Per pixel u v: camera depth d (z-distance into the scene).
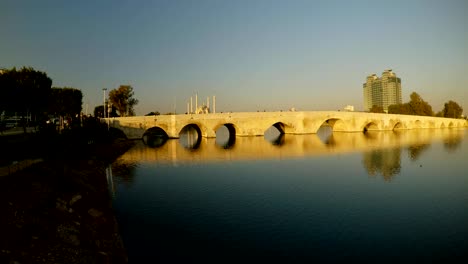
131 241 22.98
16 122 77.81
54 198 24.34
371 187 37.06
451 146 71.00
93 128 62.88
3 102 50.41
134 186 38.53
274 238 23.25
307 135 101.12
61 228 19.95
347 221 26.39
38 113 67.25
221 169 48.69
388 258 20.30
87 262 17.55
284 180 40.94
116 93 106.56
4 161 31.25
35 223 18.97
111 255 19.77
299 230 24.58
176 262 19.95
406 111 140.62
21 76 57.53
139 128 88.06
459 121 138.62
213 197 33.59
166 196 34.09
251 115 99.06
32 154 35.84
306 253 20.97
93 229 22.75
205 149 71.06
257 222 26.33
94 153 53.91
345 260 20.09
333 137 94.81
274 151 66.81
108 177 43.50
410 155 59.28
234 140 89.12
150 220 27.02
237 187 37.62
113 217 27.22
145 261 20.06
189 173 45.91
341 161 54.00
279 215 27.91
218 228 25.12
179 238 23.39
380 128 117.38
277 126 115.25
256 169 48.38
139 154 63.97
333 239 22.98
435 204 30.64
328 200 32.16
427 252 21.08
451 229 24.64
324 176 43.00
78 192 29.28
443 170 45.97
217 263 19.78
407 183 38.78
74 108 84.50
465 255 20.62
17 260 15.08
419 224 25.66
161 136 111.31
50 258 16.42
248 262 19.89
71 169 35.91
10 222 17.70
